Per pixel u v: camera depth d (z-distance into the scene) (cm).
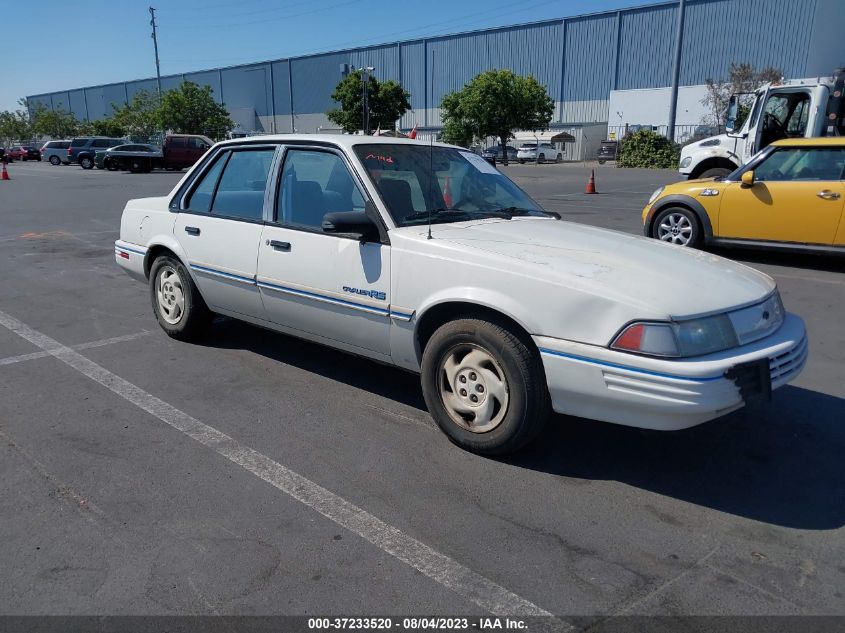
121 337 580
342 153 421
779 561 282
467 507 321
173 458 366
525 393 339
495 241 372
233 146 499
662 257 367
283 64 6888
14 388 464
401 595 261
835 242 830
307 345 556
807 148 847
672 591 263
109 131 5766
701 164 1370
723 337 313
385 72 6431
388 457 368
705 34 4759
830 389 470
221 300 504
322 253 418
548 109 4378
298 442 385
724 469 359
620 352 307
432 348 370
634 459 369
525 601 258
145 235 561
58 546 289
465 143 4516
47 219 1398
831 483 346
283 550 287
